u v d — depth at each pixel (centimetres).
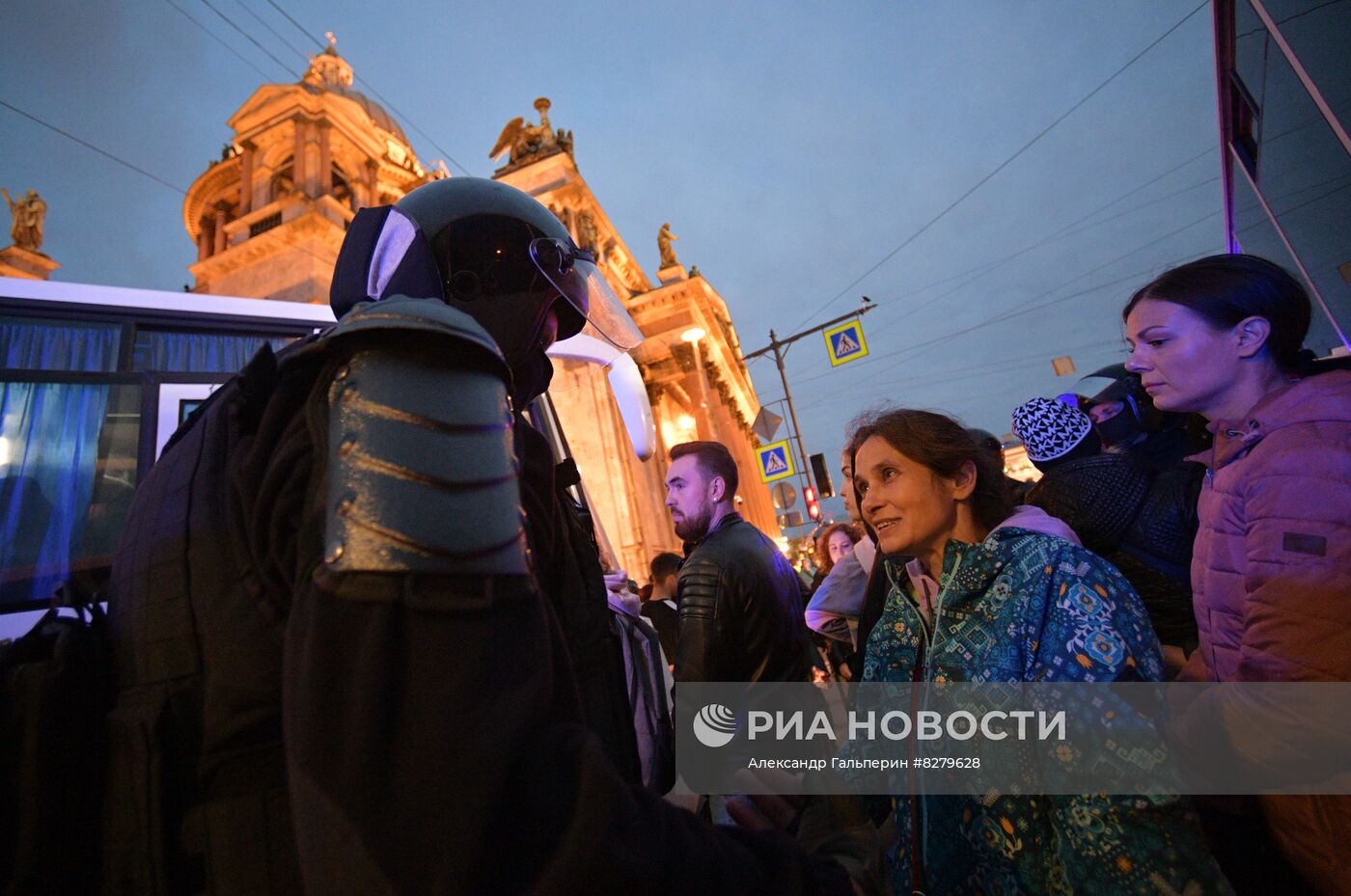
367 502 43
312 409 51
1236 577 119
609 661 89
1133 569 172
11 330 241
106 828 52
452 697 37
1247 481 114
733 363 3506
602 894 35
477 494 45
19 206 2016
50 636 58
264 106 1967
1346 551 95
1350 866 97
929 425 132
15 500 223
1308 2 180
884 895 62
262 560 51
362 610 39
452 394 49
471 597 41
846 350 1465
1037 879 98
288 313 300
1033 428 198
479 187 83
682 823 45
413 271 68
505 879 35
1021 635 107
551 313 86
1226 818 122
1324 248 242
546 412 284
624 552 1452
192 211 2338
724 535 215
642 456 207
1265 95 254
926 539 130
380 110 2608
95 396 247
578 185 1944
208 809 50
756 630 193
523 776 39
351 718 37
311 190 1820
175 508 58
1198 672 137
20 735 50
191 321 277
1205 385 129
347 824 35
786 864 48
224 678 51
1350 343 259
